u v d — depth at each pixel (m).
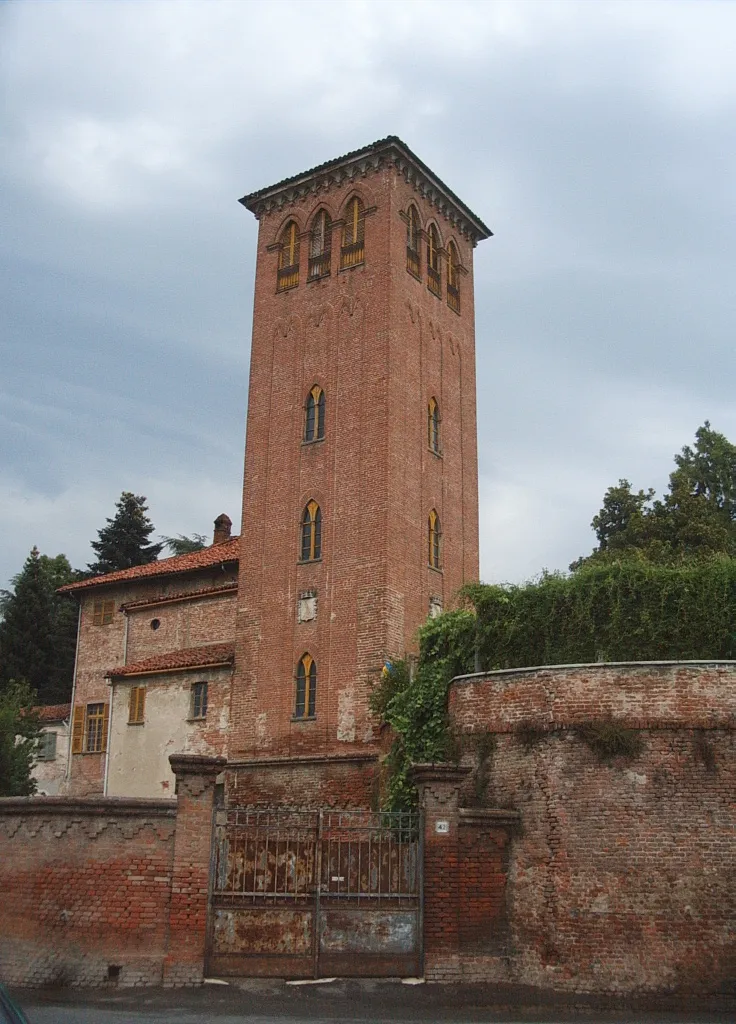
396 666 34.47
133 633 49.78
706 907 20.59
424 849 21.11
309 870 20.84
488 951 21.06
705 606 24.95
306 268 47.12
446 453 46.12
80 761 49.00
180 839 19.88
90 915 19.48
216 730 41.72
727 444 58.34
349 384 43.88
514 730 23.09
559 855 21.58
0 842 20.38
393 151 45.62
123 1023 15.98
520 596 27.14
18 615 72.38
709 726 21.64
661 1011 19.16
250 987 19.23
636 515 52.97
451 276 49.72
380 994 19.39
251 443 46.03
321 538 42.41
